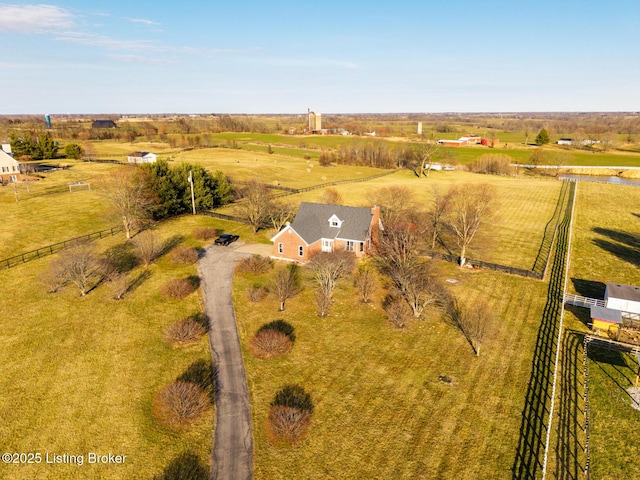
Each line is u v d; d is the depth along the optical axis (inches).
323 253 1926.7
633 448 1043.3
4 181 3518.7
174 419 1081.4
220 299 1718.8
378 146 6008.9
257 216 2546.8
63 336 1435.8
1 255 2031.3
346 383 1232.8
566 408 1167.6
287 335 1470.2
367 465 963.3
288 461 974.4
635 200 3754.9
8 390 1179.9
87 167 4375.0
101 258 2003.0
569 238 2650.1
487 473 947.3
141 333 1471.5
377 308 1672.0
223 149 6791.3
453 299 1754.4
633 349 1441.9
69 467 953.5
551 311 1688.0
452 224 2514.8
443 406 1146.0
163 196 2723.9
